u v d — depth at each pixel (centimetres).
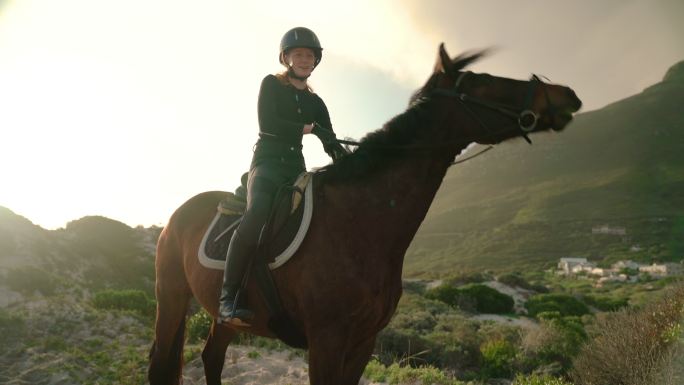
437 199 19862
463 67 323
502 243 13900
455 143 308
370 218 308
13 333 857
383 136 319
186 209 427
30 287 1298
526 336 1697
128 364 725
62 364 710
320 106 367
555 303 3500
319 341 300
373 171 316
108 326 967
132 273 2133
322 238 311
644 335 660
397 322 2092
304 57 352
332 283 300
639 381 608
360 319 302
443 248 14762
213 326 436
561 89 306
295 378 666
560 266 11281
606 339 727
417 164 311
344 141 333
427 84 325
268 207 324
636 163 17912
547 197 17012
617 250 12162
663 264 10388
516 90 305
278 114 345
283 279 319
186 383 645
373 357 861
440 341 1591
